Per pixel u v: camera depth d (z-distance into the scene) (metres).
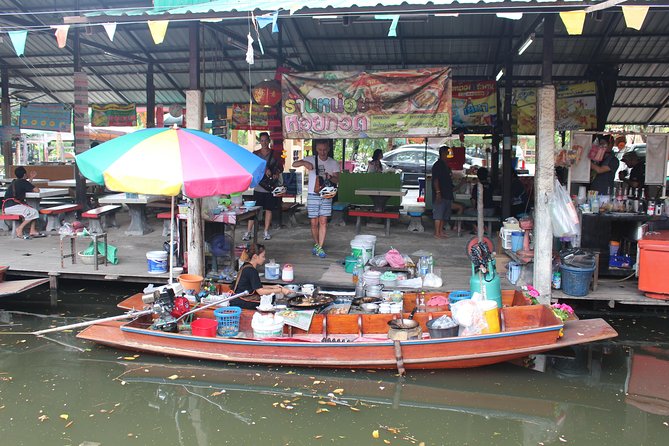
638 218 7.56
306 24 11.05
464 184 12.82
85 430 4.44
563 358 5.98
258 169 5.80
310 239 10.51
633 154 9.59
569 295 7.01
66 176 15.41
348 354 5.42
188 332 6.00
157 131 5.80
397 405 4.91
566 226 6.79
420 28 10.85
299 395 5.07
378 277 7.06
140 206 10.94
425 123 7.99
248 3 6.91
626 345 6.30
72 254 8.34
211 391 5.13
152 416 4.68
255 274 6.42
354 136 8.19
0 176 16.58
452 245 10.07
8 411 4.73
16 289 7.21
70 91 16.22
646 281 6.88
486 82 11.80
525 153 21.97
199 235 7.42
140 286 8.46
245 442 4.30
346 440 4.34
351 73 8.07
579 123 11.98
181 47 12.76
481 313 5.64
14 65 14.58
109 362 5.73
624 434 4.48
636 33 10.57
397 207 12.00
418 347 5.34
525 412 4.83
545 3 5.58
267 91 8.92
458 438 4.39
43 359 5.82
